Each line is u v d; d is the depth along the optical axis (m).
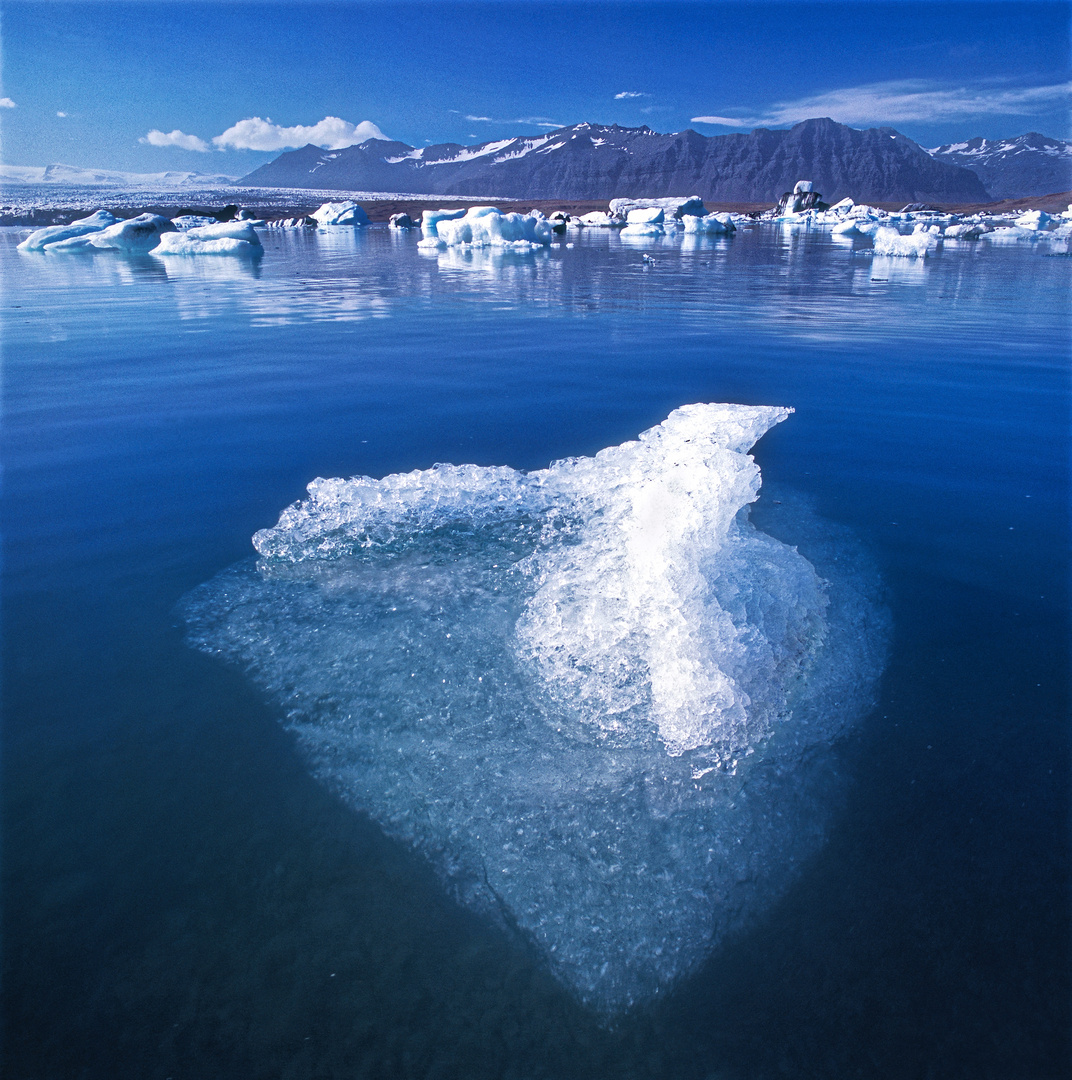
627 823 1.44
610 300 9.18
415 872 1.31
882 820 1.41
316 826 1.39
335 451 3.39
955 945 1.16
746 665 1.83
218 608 2.12
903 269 13.57
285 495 2.89
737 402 4.23
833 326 7.09
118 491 2.93
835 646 1.97
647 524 2.21
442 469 3.03
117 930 1.17
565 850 1.37
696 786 1.53
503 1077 0.98
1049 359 5.45
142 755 1.54
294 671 1.85
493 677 1.85
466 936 1.20
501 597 2.22
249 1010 1.06
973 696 1.76
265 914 1.21
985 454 3.40
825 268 13.87
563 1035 1.04
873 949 1.17
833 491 2.99
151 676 1.81
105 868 1.27
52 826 1.36
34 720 1.64
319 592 2.22
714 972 1.15
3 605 2.10
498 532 2.62
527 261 15.40
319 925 1.19
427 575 2.34
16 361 5.41
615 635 1.97
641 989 1.12
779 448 3.48
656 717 1.72
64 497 2.86
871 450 3.47
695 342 6.21
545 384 4.67
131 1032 1.02
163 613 2.08
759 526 2.67
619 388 4.56
